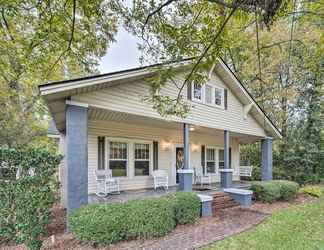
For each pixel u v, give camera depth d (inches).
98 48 353.7
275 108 708.0
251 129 515.8
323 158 650.2
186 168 367.9
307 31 368.5
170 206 255.6
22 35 346.3
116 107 285.3
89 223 203.0
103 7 226.2
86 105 258.4
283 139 689.0
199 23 197.3
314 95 656.4
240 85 461.1
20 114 620.1
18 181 198.8
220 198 376.8
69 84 234.5
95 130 383.6
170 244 213.9
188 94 381.1
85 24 291.1
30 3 238.8
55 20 250.5
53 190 216.2
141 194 368.8
